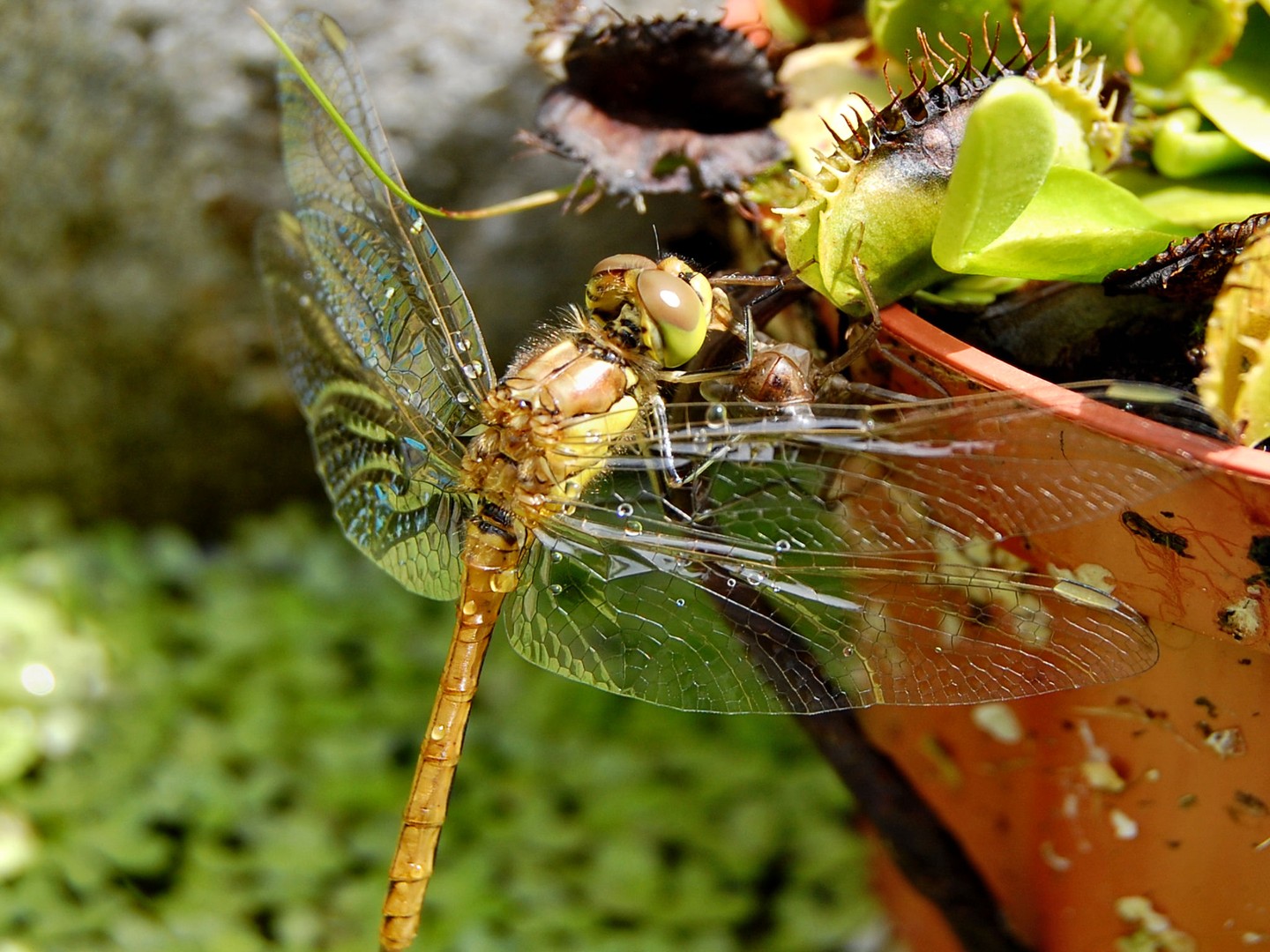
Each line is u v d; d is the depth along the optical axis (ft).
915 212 0.47
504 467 0.50
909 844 0.54
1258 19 0.50
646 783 0.63
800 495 0.49
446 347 0.51
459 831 0.63
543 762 0.64
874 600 0.49
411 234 0.51
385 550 0.52
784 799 0.63
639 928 0.61
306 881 0.62
